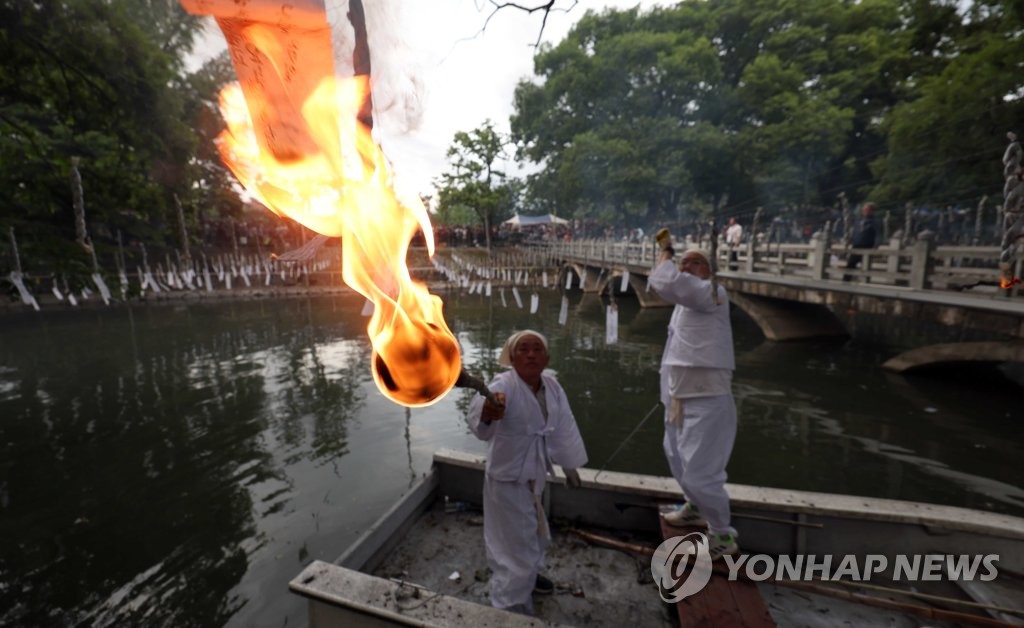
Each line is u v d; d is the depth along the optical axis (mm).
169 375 11836
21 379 11523
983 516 2893
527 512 2613
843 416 8500
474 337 16500
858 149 28297
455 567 3170
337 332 17188
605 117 33750
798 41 29031
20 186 6691
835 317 14312
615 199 31844
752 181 28703
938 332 13836
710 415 2744
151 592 4484
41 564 4906
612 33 36062
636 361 12961
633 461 7074
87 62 5238
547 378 2721
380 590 2338
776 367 11438
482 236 41312
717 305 2738
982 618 2529
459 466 3891
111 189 7109
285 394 10312
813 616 2650
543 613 2783
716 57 28859
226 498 6121
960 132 15016
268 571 4738
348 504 5957
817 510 3025
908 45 24109
